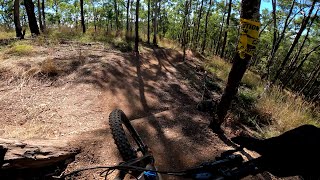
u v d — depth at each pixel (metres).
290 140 1.31
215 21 30.08
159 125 5.36
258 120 6.35
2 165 2.88
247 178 3.76
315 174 1.23
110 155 4.12
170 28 46.09
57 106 5.94
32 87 6.79
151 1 20.56
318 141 1.29
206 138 4.95
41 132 4.66
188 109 6.40
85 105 6.13
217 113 5.18
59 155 3.52
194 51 16.70
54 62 8.35
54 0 31.97
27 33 16.89
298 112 6.50
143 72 9.41
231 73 4.78
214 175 1.32
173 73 10.05
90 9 39.97
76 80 7.43
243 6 4.33
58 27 17.48
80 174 3.59
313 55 25.56
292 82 26.86
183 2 21.75
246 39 4.36
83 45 12.05
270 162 1.29
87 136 4.55
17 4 13.14
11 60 8.16
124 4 30.66
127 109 6.38
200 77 10.01
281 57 29.20
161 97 7.43
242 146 1.40
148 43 17.83
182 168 3.99
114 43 13.72
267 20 20.47
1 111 5.43
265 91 8.27
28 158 3.09
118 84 7.71
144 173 1.68
